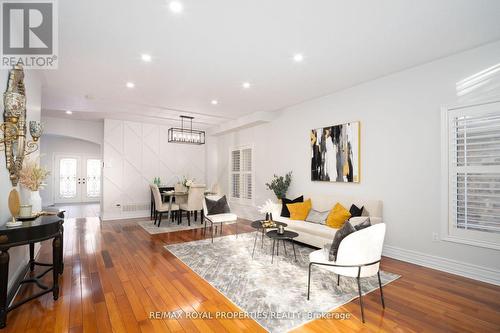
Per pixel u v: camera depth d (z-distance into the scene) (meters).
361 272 2.24
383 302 2.35
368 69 3.63
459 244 3.14
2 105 2.30
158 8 2.26
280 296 2.53
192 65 3.46
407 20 2.45
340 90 4.53
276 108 5.77
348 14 2.35
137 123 7.24
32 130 2.98
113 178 6.84
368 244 2.23
